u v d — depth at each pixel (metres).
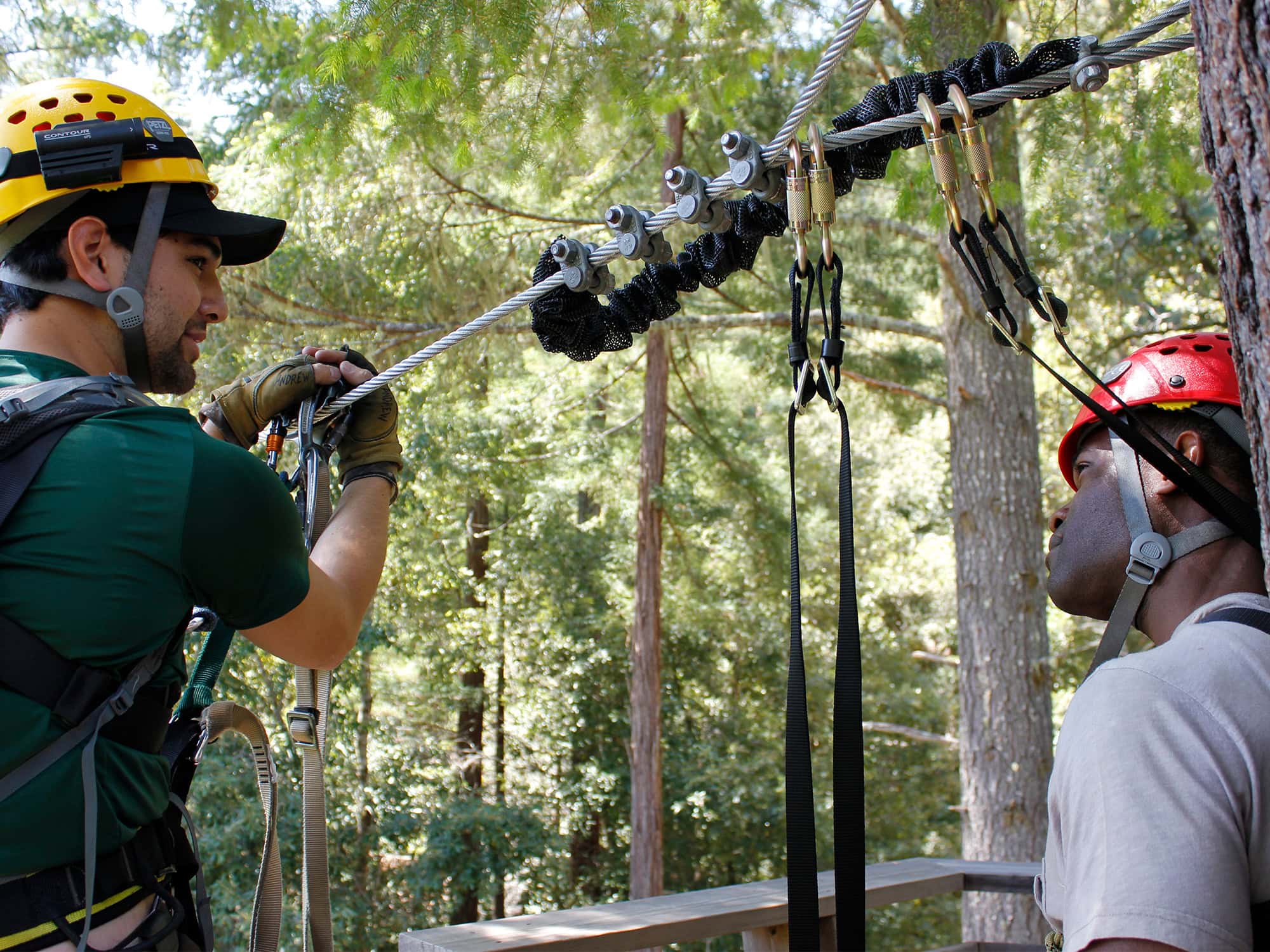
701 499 12.23
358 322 8.08
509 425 11.93
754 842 14.97
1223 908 0.83
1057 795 0.96
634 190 8.61
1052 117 4.73
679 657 15.69
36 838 1.12
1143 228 8.94
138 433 1.19
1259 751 0.90
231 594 1.26
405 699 16.28
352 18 4.08
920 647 16.61
